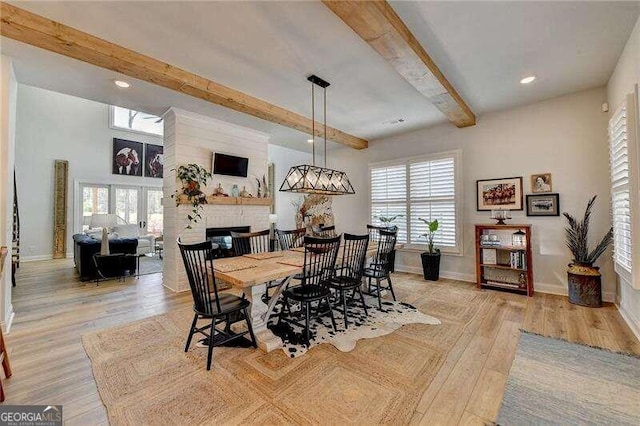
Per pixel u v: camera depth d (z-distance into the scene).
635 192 2.56
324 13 2.25
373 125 5.11
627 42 2.64
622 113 2.79
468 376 2.07
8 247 2.86
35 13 2.22
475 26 2.41
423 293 4.13
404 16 2.27
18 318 3.19
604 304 3.52
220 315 2.28
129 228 7.36
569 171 3.88
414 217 5.45
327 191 3.50
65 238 7.44
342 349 2.48
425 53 2.77
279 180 8.58
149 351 2.45
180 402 1.81
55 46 2.46
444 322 3.05
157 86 3.46
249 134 5.29
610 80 3.36
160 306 3.60
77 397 1.85
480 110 4.43
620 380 2.00
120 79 3.27
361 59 2.93
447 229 5.03
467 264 4.82
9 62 2.79
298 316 3.24
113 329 2.90
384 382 2.01
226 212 4.91
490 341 2.61
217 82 3.42
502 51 2.79
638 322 2.67
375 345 2.55
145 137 8.82
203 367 2.21
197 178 4.50
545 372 2.11
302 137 5.82
